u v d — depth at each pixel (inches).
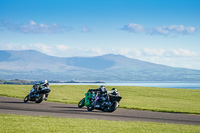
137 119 647.1
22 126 414.9
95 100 781.3
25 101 941.2
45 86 934.4
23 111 678.5
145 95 1823.3
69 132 390.0
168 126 520.4
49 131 386.9
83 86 2249.0
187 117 733.3
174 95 1908.2
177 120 665.6
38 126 424.2
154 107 985.5
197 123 630.5
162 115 751.7
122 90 2103.8
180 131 456.8
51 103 953.5
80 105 852.0
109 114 728.3
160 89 2338.8
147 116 716.0
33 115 608.4
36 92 923.4
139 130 442.9
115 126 476.1
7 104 836.6
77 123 489.1
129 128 459.8
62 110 754.8
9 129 382.9
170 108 980.6
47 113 663.8
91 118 620.1
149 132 429.4
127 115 721.0
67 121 509.7
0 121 455.5
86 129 424.5
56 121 499.5
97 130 420.8
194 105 1193.4
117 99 768.9
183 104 1230.9
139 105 1064.8
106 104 766.5
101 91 780.0
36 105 852.0
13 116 547.5
